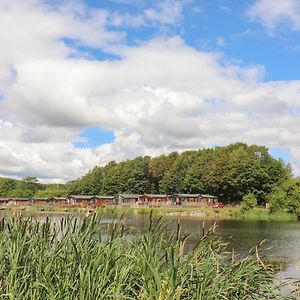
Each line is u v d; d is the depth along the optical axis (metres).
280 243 35.97
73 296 6.77
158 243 7.97
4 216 8.27
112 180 168.12
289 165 130.00
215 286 7.23
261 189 121.94
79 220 8.22
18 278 7.07
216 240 8.73
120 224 8.32
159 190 156.75
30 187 191.25
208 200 120.69
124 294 7.25
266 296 8.51
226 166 124.62
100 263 7.34
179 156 159.62
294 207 88.38
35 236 7.99
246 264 8.44
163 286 6.79
